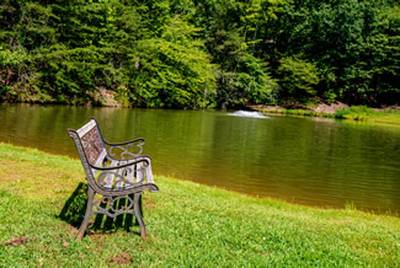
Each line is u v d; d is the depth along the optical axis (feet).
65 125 53.98
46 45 87.61
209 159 40.63
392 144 65.67
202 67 112.98
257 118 97.09
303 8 146.51
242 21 140.15
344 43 143.23
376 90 150.82
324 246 15.87
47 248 12.92
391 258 15.40
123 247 13.64
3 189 19.27
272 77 142.31
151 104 105.40
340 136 72.64
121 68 100.63
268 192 30.37
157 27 110.42
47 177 22.97
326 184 34.40
